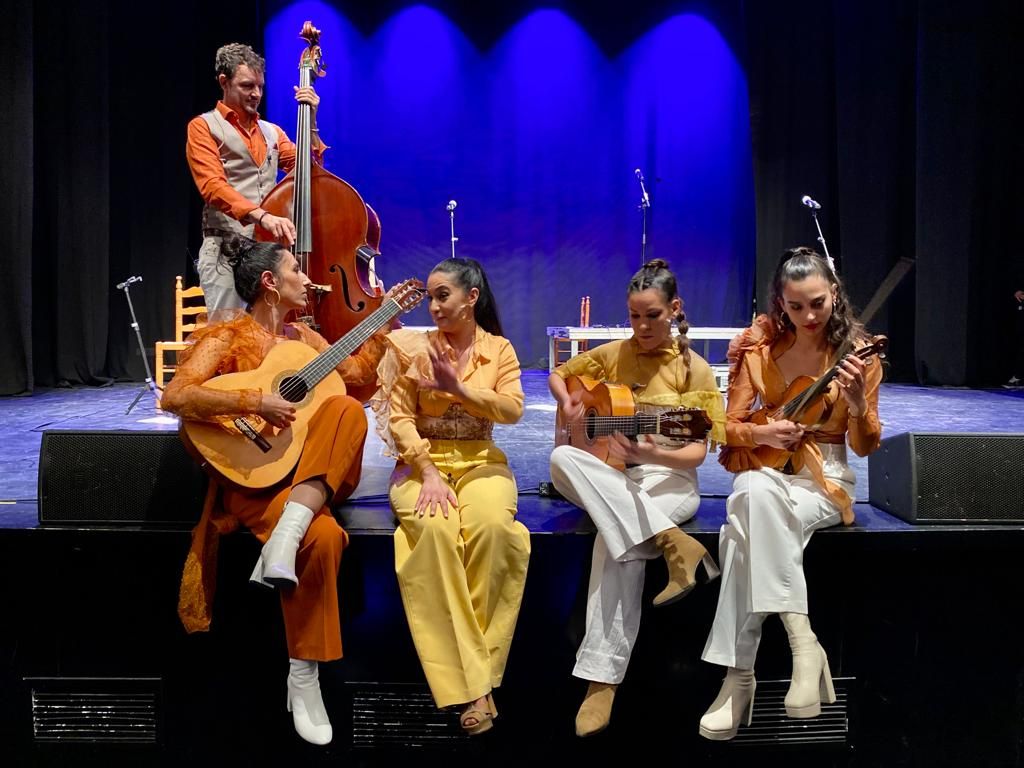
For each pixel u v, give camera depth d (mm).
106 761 2537
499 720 2533
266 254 2455
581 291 8211
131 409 5289
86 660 2508
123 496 2453
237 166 3465
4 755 2533
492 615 2275
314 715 2213
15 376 6391
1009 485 2510
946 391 7051
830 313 2402
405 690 2508
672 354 2498
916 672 2578
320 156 3562
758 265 7891
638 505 2307
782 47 7699
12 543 2441
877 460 2729
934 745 2604
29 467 3463
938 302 7457
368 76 7852
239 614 2473
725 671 2525
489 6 7914
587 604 2387
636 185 8109
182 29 7266
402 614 2486
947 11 7215
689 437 2279
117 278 7383
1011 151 7434
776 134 7770
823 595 2535
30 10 6371
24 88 6359
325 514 2260
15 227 6359
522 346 8234
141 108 7277
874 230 7609
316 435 2262
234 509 2326
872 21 7414
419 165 7996
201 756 2529
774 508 2254
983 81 7309
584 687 2525
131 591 2484
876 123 7504
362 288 3184
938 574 2553
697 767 2566
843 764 2592
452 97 7957
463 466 2418
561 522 2561
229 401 2182
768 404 2488
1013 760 2627
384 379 2535
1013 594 2580
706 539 2467
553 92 8008
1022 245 7520
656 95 8008
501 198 8094
